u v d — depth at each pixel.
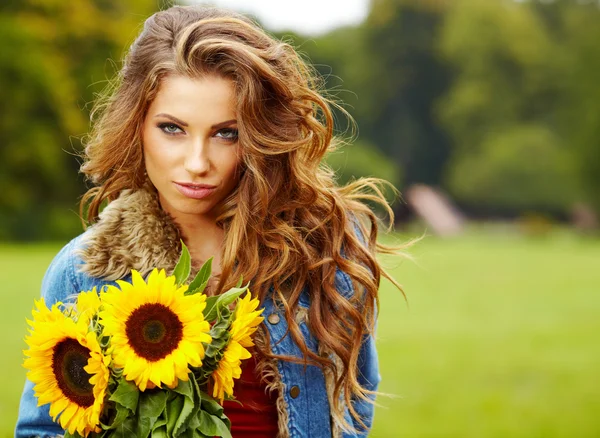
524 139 84.38
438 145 89.50
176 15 3.04
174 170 2.91
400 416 11.13
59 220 47.25
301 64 3.29
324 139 3.25
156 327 2.57
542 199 84.44
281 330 3.08
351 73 88.94
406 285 27.70
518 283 28.91
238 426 3.01
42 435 2.95
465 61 87.38
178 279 2.79
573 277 31.19
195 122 2.88
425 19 89.88
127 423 2.59
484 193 85.19
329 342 3.09
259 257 3.10
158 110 2.90
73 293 3.00
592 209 81.94
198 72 2.88
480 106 86.12
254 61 2.93
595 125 74.19
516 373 14.27
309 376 3.09
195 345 2.58
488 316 21.19
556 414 11.37
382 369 14.51
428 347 16.72
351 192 3.57
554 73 86.00
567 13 90.38
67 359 2.61
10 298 20.83
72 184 49.06
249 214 3.06
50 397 2.62
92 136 3.30
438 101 89.19
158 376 2.54
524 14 88.69
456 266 35.50
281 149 3.05
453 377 13.86
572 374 14.21
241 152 3.00
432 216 80.44
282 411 3.04
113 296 2.58
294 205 3.18
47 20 49.25
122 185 3.12
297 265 3.11
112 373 2.56
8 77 46.31
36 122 47.50
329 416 3.13
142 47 2.98
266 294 3.12
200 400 2.62
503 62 86.94
